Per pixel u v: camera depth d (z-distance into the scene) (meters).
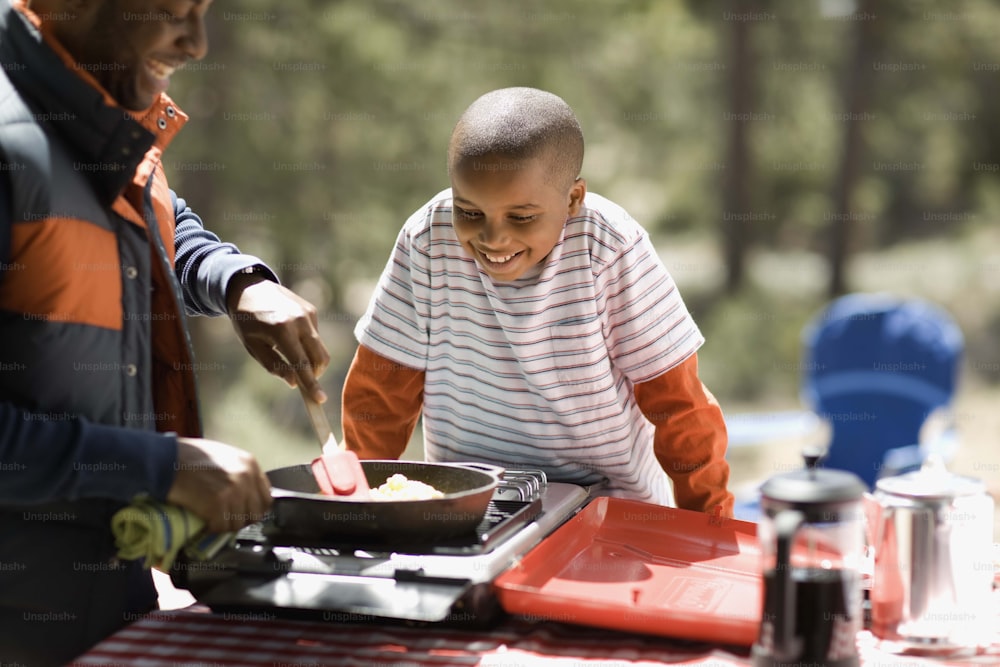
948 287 12.38
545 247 1.68
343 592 1.37
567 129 1.66
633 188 13.95
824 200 15.11
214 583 1.46
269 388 8.15
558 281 1.77
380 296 1.91
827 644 1.22
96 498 1.46
